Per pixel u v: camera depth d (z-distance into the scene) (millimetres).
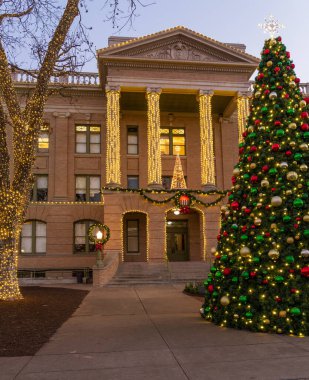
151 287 21812
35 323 10328
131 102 32969
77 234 32438
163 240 28516
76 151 33375
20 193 15922
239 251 9039
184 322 10070
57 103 33406
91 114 33625
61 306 13805
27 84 31172
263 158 9297
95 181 33281
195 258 32406
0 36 15906
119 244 28078
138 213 32438
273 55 10117
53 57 16109
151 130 29625
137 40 29375
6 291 15336
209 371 5840
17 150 16109
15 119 16125
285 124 9352
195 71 30562
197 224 32906
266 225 8820
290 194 8719
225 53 30500
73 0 15875
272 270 8477
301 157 9039
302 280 8281
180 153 34094
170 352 6996
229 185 33500
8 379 5672
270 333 8258
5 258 15555
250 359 6430
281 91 9711
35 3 15531
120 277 24469
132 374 5770
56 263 31469
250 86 32938
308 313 8070
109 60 29562
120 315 11781
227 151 34156
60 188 32438
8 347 7656
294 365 6066
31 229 32219
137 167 33312
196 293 17359
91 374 5824
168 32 29984
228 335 8180
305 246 8422
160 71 30234
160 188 29312
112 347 7508
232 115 34844
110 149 29234
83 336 8648
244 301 8672
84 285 23969
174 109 34188
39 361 6609
